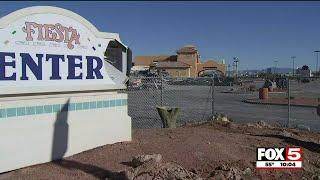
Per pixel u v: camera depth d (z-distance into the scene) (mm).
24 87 6980
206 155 8078
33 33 7246
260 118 19062
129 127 8852
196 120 16109
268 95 34281
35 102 7027
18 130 6762
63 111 7516
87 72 8242
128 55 9375
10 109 6656
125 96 8797
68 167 6938
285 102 27719
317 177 7531
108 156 7578
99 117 8219
